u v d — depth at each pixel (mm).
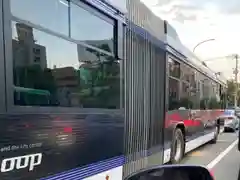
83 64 4281
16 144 3117
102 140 4715
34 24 3422
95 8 4531
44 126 3480
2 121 3004
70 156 3914
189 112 10680
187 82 10422
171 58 8539
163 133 7844
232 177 9039
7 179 3006
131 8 5871
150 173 3119
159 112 7547
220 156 12375
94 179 4457
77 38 4148
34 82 3418
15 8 3186
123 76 5457
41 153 3414
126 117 5602
